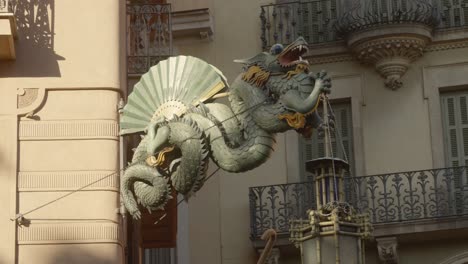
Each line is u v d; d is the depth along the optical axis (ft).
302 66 107.45
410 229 177.58
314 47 186.09
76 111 125.29
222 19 188.44
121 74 127.75
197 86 111.65
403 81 184.44
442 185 179.93
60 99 125.59
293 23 187.11
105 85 126.00
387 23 181.88
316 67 186.50
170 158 110.83
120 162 124.57
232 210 182.19
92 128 124.88
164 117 111.65
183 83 112.16
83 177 123.65
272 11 188.34
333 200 105.09
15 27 124.16
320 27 187.01
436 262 177.78
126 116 113.70
